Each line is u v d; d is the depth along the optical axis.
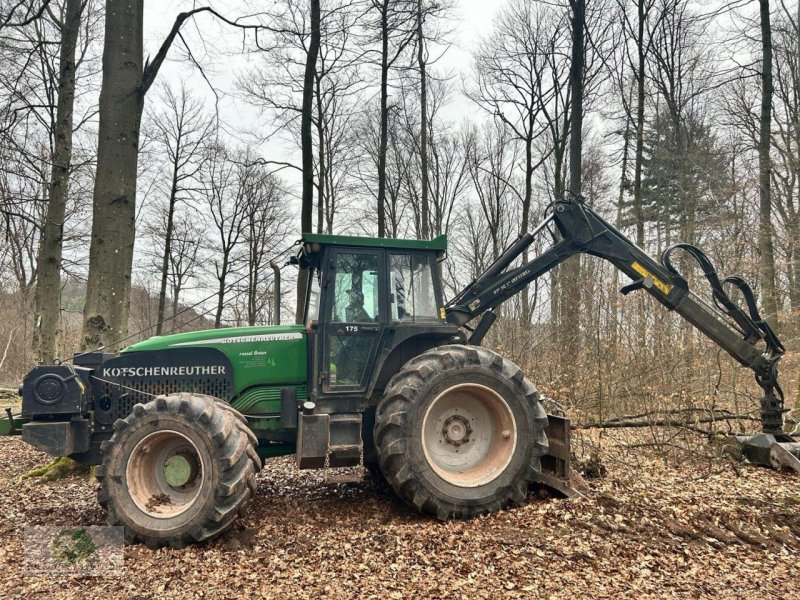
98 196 7.10
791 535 4.21
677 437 7.12
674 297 5.91
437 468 4.74
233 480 4.24
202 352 5.16
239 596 3.37
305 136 12.35
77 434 4.79
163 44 7.50
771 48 12.71
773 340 6.12
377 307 5.18
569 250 5.89
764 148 12.31
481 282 5.75
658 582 3.49
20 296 21.11
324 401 5.01
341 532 4.38
